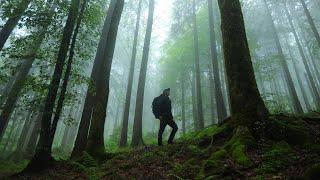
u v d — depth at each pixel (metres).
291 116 8.57
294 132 7.07
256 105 7.84
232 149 6.97
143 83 20.72
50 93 11.12
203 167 6.48
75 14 12.08
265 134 7.26
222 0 9.27
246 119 7.67
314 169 4.78
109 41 12.98
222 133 8.12
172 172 7.04
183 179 6.28
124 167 8.79
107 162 9.92
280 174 5.33
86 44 13.62
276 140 7.10
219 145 7.77
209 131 9.57
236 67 8.33
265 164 5.80
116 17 13.47
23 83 12.15
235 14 8.93
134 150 11.43
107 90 12.26
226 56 8.66
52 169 10.32
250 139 7.09
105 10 19.08
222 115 20.73
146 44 21.91
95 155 11.02
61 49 11.57
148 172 7.68
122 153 11.22
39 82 11.81
